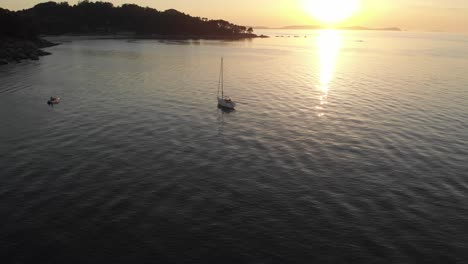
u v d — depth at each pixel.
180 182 43.19
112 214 36.44
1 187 41.31
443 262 30.20
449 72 132.75
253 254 30.94
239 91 95.31
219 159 49.94
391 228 34.50
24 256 30.56
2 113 70.50
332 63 165.50
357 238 33.00
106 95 87.56
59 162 48.09
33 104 77.94
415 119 67.94
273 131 61.75
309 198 39.75
